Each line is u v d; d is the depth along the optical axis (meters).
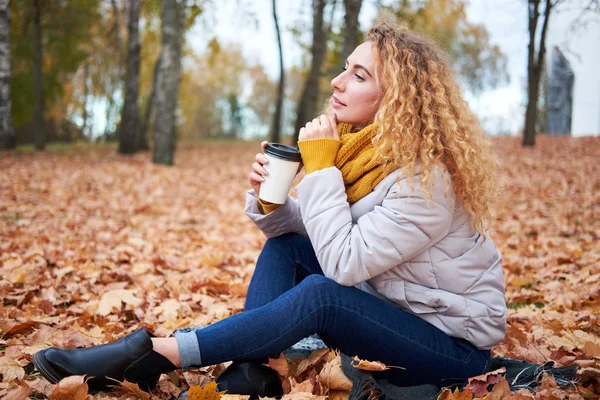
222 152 19.75
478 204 1.76
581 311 2.97
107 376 1.65
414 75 1.82
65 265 3.88
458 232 1.78
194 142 28.59
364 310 1.69
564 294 3.26
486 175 1.81
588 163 11.62
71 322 2.65
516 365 1.98
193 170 12.02
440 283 1.77
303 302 1.68
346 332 1.71
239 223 6.25
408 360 1.72
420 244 1.71
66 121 30.92
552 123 21.09
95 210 6.74
